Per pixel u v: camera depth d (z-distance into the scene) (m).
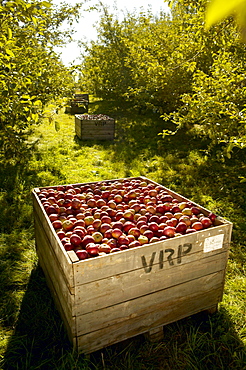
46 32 6.98
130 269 2.21
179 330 2.59
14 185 5.47
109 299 2.20
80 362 2.17
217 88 5.56
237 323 2.68
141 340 2.51
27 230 4.09
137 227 2.69
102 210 3.00
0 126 5.86
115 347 2.43
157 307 2.43
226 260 2.68
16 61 4.98
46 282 3.12
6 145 6.46
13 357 2.34
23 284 3.13
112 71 15.73
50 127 11.46
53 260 2.57
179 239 2.36
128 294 2.26
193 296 2.59
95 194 3.39
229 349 2.41
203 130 6.14
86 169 6.71
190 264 2.48
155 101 11.16
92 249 2.22
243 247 3.82
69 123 12.56
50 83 6.23
